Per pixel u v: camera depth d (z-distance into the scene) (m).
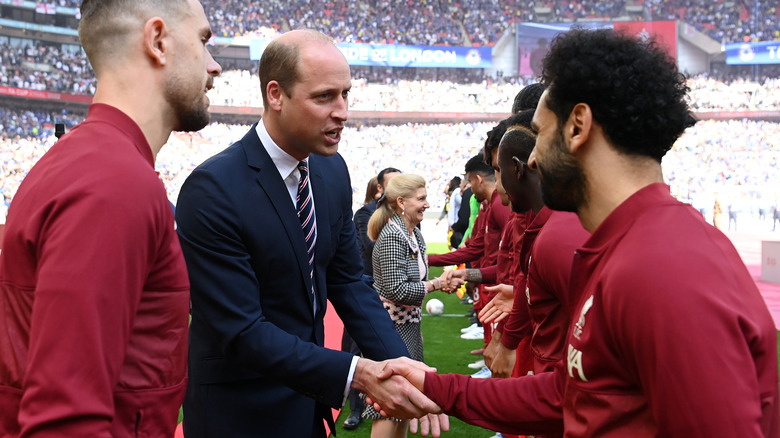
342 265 2.28
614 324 1.03
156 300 1.25
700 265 0.97
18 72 27.27
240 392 1.95
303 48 1.86
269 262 1.93
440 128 32.81
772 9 33.81
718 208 23.02
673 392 0.93
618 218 1.13
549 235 1.81
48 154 1.21
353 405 4.36
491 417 1.70
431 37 34.75
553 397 1.60
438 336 7.10
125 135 1.24
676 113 1.13
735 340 0.93
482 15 35.22
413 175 3.78
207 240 1.85
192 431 2.00
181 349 1.31
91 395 1.03
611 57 1.12
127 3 1.29
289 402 1.99
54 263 1.05
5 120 26.92
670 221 1.05
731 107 32.31
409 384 1.83
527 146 2.18
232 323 1.83
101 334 1.06
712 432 0.90
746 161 29.92
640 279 0.99
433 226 24.16
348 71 1.92
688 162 29.88
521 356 2.65
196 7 1.40
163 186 1.23
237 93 31.28
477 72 34.91
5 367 1.16
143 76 1.31
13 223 1.15
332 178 2.19
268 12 33.84
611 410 1.08
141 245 1.14
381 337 2.23
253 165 1.93
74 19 29.09
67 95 28.36
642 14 34.62
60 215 1.08
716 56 33.94
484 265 4.77
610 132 1.14
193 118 1.41
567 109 1.18
